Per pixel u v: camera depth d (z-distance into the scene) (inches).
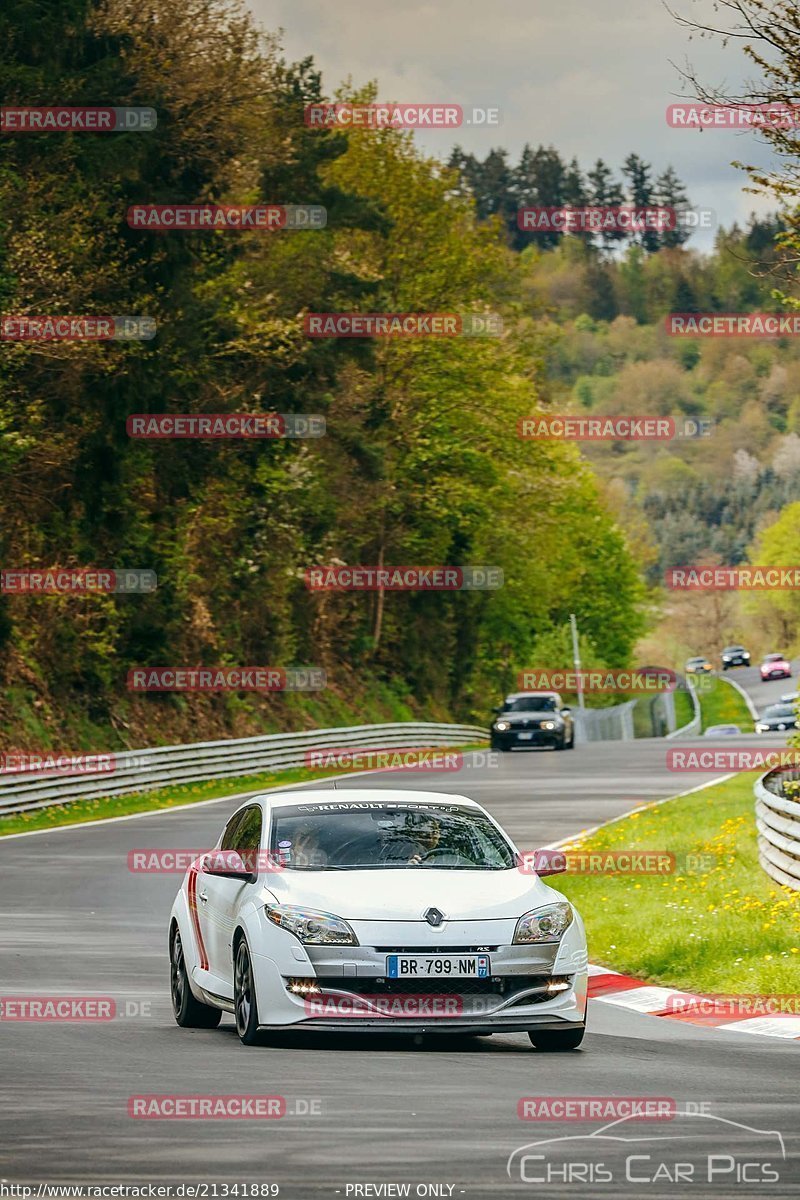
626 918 2064.5
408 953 1280.8
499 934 1294.3
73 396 4840.1
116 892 2529.5
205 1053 1270.9
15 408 4621.1
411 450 7859.3
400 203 7785.4
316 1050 1291.8
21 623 5113.2
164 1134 969.5
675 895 2237.9
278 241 6353.3
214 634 6107.3
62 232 4746.6
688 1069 1209.4
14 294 4471.0
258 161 5570.9
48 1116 1019.3
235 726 6161.4
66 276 4667.8
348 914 1290.6
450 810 1461.6
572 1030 1311.5
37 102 4682.6
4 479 4869.6
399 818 1434.5
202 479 5551.2
